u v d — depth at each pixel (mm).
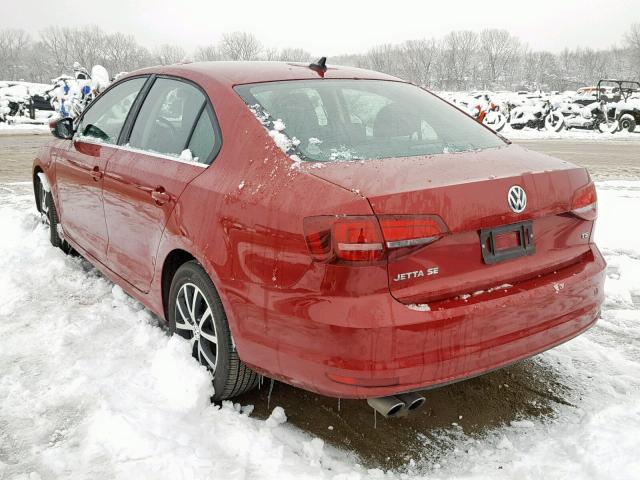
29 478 2361
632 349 3527
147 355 3289
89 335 3551
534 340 2508
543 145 16953
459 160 2559
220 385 2822
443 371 2275
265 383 3088
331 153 2592
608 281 4660
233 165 2693
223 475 2352
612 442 2533
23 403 2859
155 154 3266
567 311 2631
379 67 108000
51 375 3109
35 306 4008
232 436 2613
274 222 2361
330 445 2621
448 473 2434
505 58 116188
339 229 2162
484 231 2373
